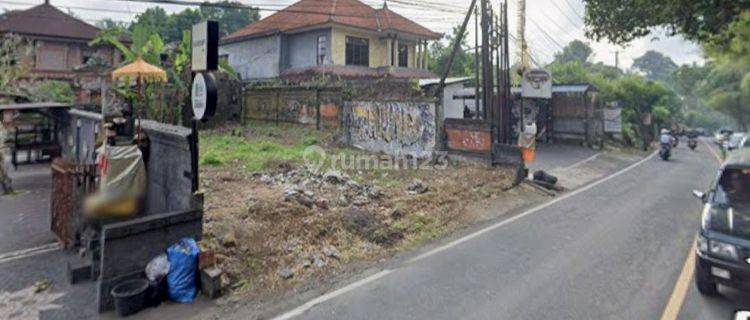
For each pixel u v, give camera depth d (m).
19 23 29.78
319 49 27.33
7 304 4.82
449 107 21.27
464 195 10.28
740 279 4.51
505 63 14.91
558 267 6.04
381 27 28.05
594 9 13.99
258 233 6.67
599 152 22.70
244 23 49.34
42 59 29.94
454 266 6.09
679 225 8.38
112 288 4.77
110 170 6.37
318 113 19.98
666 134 23.50
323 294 5.18
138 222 4.98
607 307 4.80
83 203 6.32
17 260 6.07
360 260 6.38
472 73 37.22
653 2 11.98
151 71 12.55
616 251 6.74
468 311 4.71
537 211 9.62
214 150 14.98
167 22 43.38
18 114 12.68
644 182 14.37
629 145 28.95
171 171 6.23
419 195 9.94
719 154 27.77
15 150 12.79
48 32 29.98
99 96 19.97
